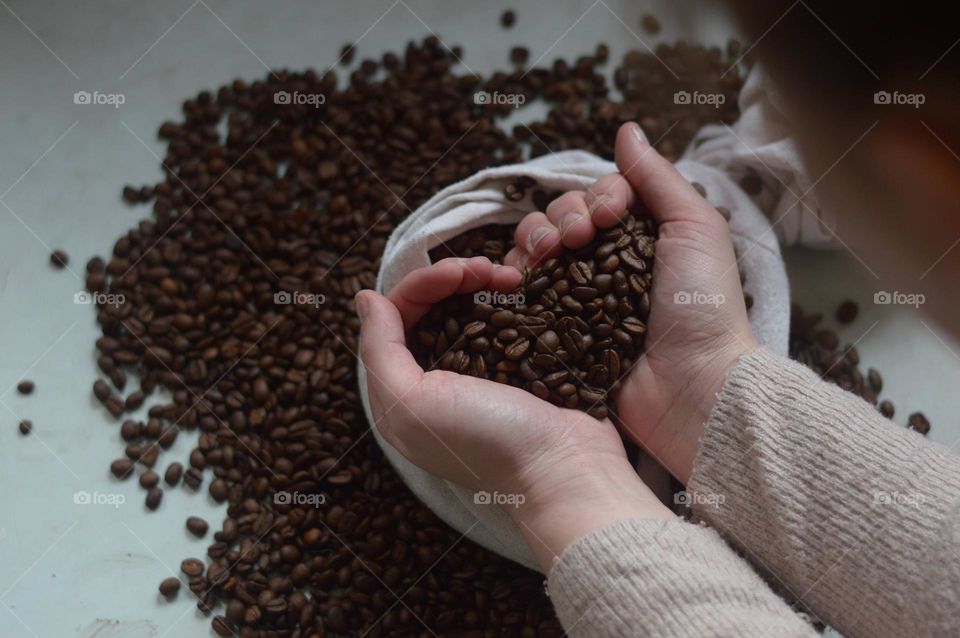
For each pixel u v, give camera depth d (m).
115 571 0.52
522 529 0.44
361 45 0.62
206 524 0.53
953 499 0.38
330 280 0.56
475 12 0.63
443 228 0.49
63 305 0.57
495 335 0.47
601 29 0.63
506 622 0.50
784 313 0.52
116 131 0.61
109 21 0.62
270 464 0.53
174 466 0.54
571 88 0.61
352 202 0.58
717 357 0.46
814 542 0.40
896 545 0.38
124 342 0.56
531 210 0.51
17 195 0.59
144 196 0.59
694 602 0.38
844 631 0.41
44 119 0.61
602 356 0.46
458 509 0.49
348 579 0.52
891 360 0.57
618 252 0.47
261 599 0.51
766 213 0.56
